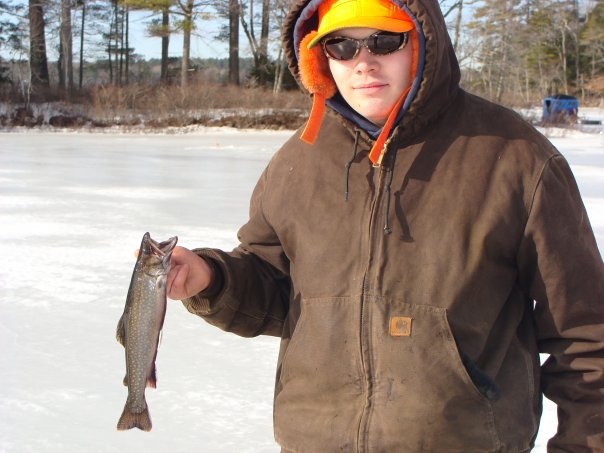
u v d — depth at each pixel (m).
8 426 3.57
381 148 1.91
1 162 16.38
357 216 1.93
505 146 1.87
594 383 1.82
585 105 61.47
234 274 2.17
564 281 1.81
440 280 1.81
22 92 34.50
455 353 1.78
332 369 1.90
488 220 1.82
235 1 42.66
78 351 4.54
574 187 1.89
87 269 6.46
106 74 62.03
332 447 1.87
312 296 1.96
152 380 2.00
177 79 45.34
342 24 1.88
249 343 4.70
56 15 42.66
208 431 3.56
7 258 6.82
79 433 3.53
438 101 1.88
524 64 62.50
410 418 1.79
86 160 17.19
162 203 10.34
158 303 1.97
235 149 21.44
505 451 1.83
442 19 1.88
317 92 2.09
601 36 65.50
